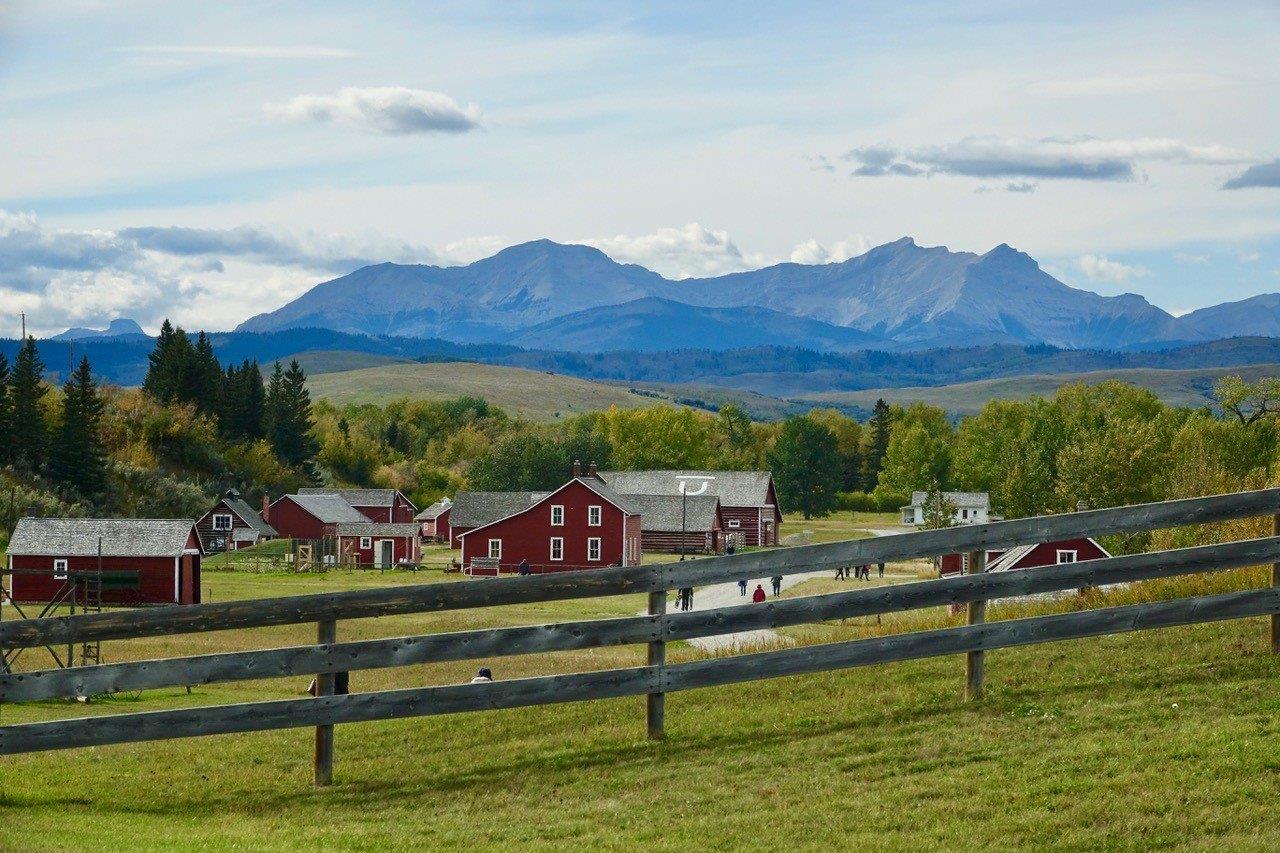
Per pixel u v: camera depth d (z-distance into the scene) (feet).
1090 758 54.75
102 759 70.28
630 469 604.08
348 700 60.90
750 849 48.98
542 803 56.70
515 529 360.69
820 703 67.41
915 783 54.54
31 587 257.96
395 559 390.01
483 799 57.77
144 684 59.52
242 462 524.93
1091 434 333.62
